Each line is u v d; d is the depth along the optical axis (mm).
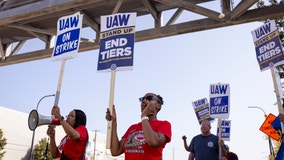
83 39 10484
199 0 9359
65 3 8289
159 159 2867
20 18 9266
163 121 3002
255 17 7828
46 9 8539
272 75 5129
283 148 4324
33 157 39094
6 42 12664
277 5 7715
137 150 2859
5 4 9414
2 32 11961
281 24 9305
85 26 11359
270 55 5277
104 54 4262
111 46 4246
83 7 9367
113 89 3885
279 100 4773
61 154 3904
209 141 6113
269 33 5398
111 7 9828
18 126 40844
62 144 4219
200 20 8586
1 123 38406
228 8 8227
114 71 4062
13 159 39156
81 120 4152
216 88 7750
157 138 2684
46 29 11500
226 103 7480
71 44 4199
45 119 3521
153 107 3053
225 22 8141
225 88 7660
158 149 2859
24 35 12062
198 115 9820
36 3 8805
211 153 6004
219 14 8125
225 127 9969
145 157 2809
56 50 4359
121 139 3385
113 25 4355
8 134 39125
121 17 4340
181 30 8781
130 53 4082
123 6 10016
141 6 10000
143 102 3107
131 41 4148
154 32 9148
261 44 5512
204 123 6227
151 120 3045
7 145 38656
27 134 42000
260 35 5570
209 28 8531
